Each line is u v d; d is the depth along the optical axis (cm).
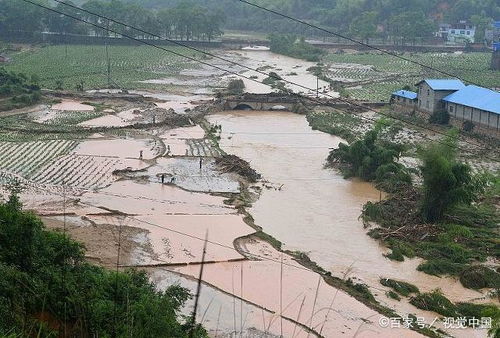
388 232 5569
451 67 16275
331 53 19412
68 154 7919
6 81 11331
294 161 8025
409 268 5003
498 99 8819
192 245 5194
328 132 9606
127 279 3300
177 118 10050
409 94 10562
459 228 5447
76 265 3609
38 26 18750
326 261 5106
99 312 2623
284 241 5500
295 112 11369
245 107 11712
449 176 5569
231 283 4528
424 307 4341
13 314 2328
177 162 7769
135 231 5447
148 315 2747
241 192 6700
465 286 4694
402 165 7281
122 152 8131
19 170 7150
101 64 15662
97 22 19525
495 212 6075
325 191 6831
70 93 11838
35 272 3294
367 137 7262
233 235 5466
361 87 13562
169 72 15188
